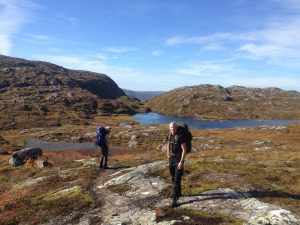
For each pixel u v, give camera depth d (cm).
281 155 3105
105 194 1753
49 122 16225
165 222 1279
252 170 2053
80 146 9119
